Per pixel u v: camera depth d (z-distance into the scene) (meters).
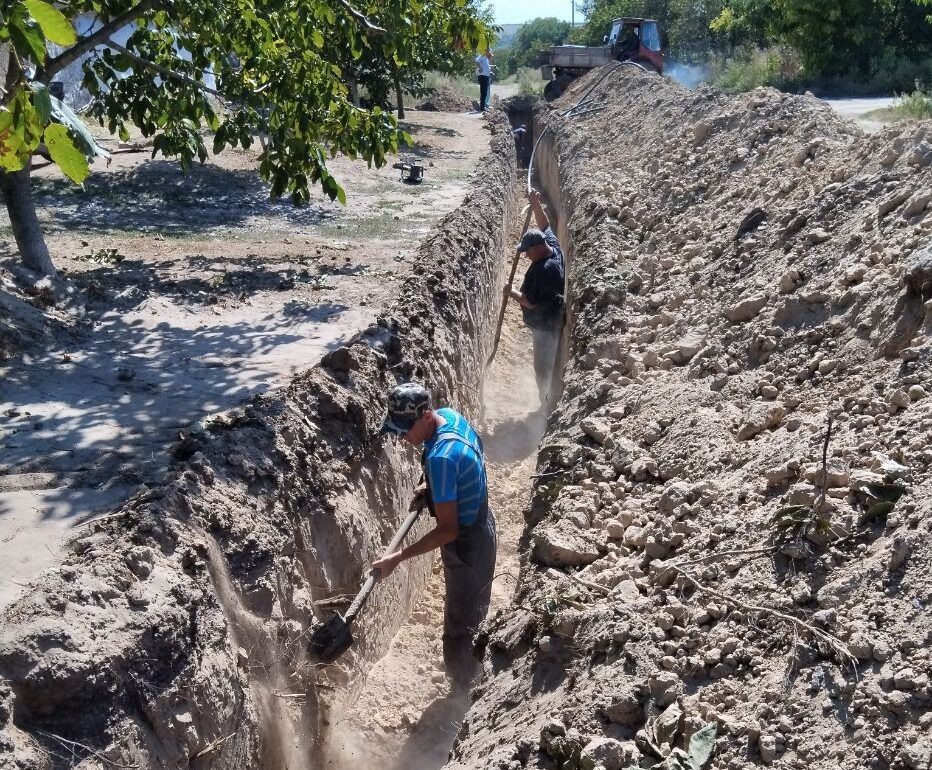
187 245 11.01
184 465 4.52
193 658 3.58
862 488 3.68
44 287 7.95
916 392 4.13
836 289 5.26
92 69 8.35
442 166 18.48
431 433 4.97
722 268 6.66
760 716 3.13
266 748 4.05
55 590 3.39
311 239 11.69
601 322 7.11
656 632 3.62
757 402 4.96
